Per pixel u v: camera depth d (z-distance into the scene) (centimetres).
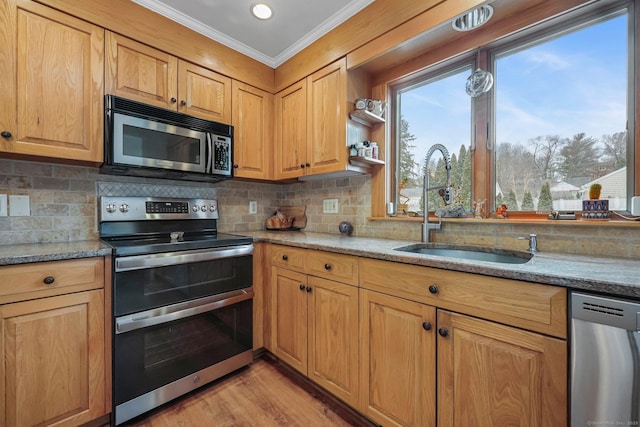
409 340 119
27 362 115
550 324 84
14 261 111
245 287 187
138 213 188
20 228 152
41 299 118
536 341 87
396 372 123
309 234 224
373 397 132
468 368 101
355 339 140
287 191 272
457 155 173
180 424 140
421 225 179
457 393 104
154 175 191
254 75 225
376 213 202
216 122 196
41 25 138
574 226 126
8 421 111
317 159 202
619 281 75
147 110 165
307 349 167
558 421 83
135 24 165
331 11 178
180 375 155
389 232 194
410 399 118
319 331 159
